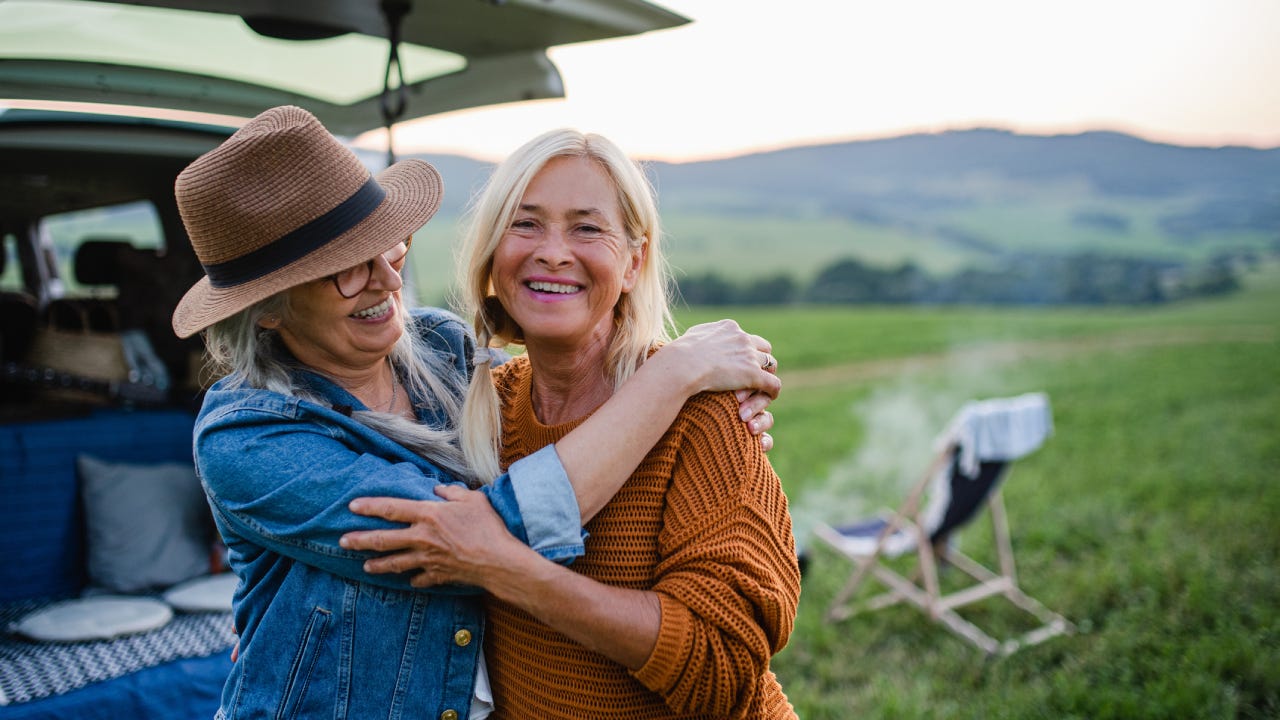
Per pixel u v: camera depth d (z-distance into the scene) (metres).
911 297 58.56
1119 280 56.78
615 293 1.57
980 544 6.51
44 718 2.73
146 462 3.85
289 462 1.48
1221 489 8.12
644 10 3.04
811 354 24.33
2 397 3.85
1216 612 4.92
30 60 3.22
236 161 1.43
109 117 3.76
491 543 1.37
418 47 3.34
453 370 1.91
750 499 1.47
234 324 1.57
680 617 1.38
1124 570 5.74
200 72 3.58
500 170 1.57
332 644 1.50
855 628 5.03
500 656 1.62
